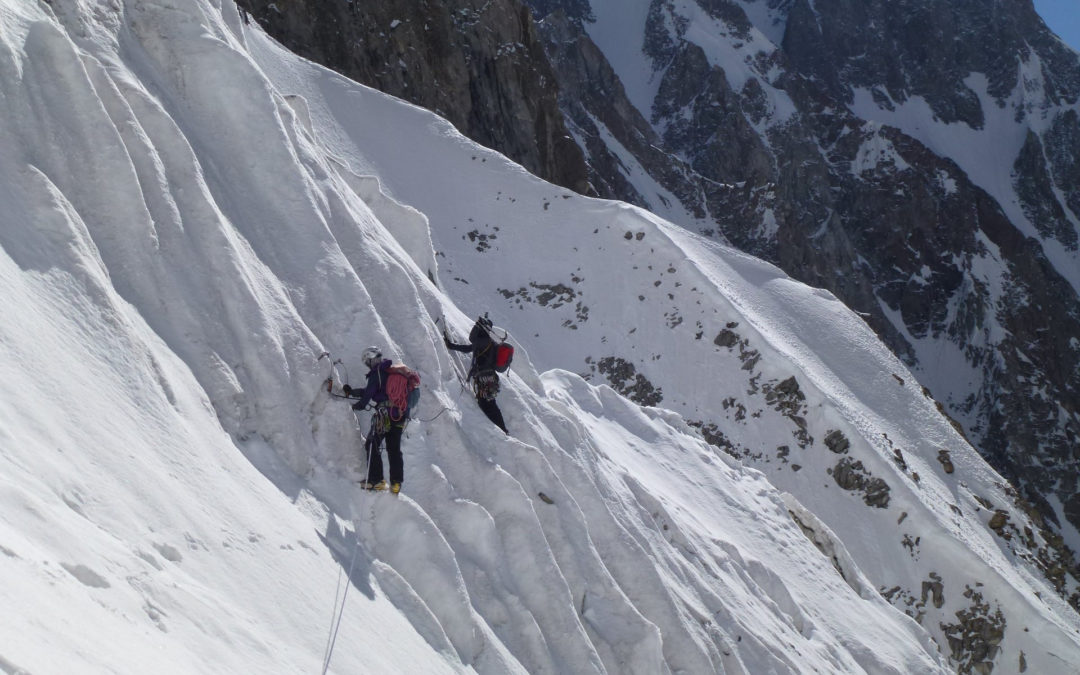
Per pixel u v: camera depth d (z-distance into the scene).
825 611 17.98
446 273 33.97
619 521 12.37
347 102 40.50
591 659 9.14
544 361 32.34
